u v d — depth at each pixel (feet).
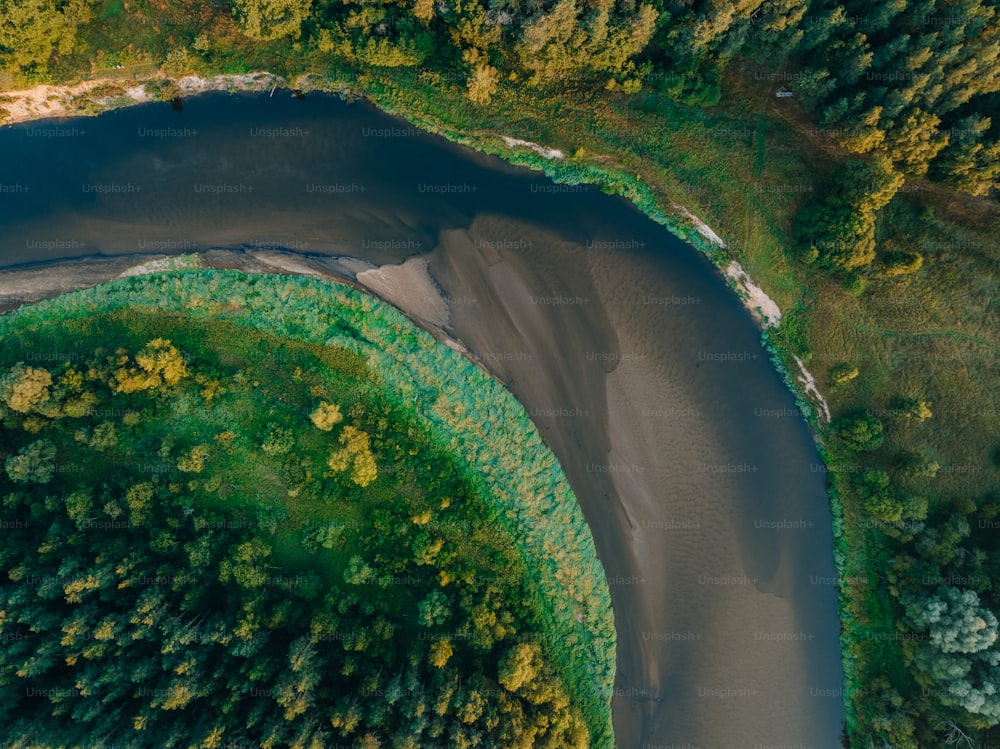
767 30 141.69
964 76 132.67
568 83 159.02
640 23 140.46
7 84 154.51
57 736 130.31
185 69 158.81
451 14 146.20
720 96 157.07
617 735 160.45
